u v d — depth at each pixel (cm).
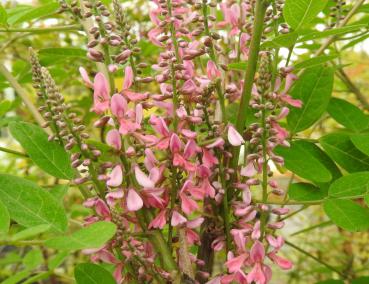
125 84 15
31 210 14
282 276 50
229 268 15
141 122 15
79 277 15
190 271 16
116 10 16
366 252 48
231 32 20
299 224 52
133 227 17
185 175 17
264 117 15
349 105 22
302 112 21
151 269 15
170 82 16
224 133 16
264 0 15
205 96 16
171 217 15
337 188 18
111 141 15
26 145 17
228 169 16
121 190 15
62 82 35
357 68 47
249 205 16
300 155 19
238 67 17
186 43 17
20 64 31
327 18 27
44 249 31
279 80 18
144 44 30
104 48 15
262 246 15
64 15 31
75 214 34
